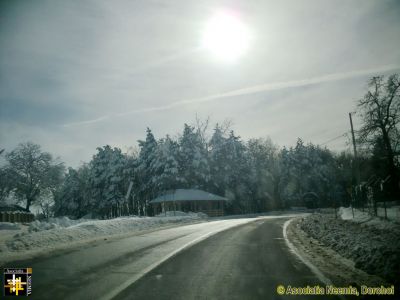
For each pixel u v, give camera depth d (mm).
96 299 7562
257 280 9148
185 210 67562
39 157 75625
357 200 39000
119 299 7555
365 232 18953
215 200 69500
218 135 84375
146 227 30016
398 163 40469
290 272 10109
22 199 74375
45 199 79438
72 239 19875
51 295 7871
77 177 90250
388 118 40719
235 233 21875
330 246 15438
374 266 10273
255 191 90000
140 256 13148
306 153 102375
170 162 76625
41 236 18516
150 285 8711
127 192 77250
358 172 35594
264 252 13898
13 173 72500
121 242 17797
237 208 82875
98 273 10133
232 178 83250
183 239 18734
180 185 77562
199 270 10469
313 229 23125
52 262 11953
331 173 98438
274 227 26922
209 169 80000
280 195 96750
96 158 83875
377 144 41719
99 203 81125
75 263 11742
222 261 11930
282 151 103125
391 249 11531
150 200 74062
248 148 94438
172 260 12211
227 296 7738
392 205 38375
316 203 98500
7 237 20781
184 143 81062
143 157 81438
